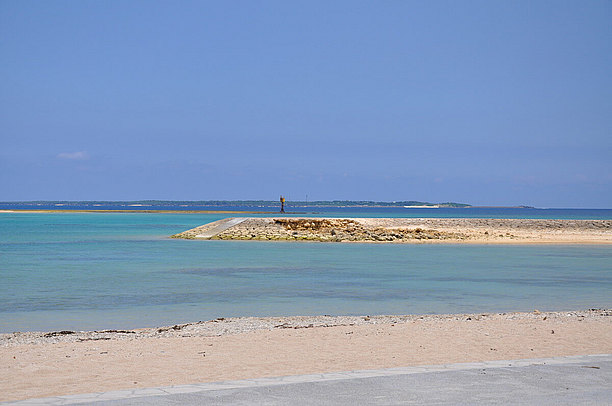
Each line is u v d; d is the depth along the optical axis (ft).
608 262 137.80
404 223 285.02
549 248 185.37
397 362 37.09
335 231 232.73
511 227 292.81
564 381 30.91
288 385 30.22
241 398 27.84
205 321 62.44
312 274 113.09
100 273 114.62
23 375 34.35
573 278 106.11
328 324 56.49
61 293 86.69
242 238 229.86
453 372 32.91
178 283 99.09
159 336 50.52
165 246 195.21
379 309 72.64
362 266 128.77
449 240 217.56
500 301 79.00
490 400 27.53
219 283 98.94
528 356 38.70
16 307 73.97
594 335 46.29
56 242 216.74
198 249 181.06
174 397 28.04
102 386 31.63
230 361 37.81
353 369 35.24
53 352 41.34
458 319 58.90
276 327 54.90
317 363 36.99
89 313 69.56
